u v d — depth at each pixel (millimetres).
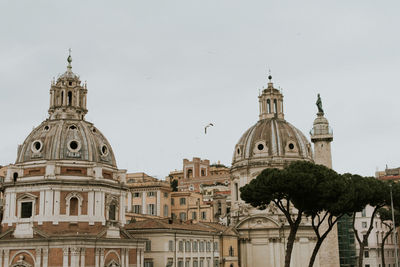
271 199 67312
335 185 63781
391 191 76750
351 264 114188
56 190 75188
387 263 128500
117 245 76875
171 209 133750
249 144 113250
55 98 86938
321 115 92750
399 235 135750
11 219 76000
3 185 77875
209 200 145625
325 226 87000
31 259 71312
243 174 111250
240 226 108000
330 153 91375
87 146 80500
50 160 77000
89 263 71500
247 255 106000
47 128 82688
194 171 194875
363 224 125250
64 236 70438
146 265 83500
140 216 108375
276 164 108562
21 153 81250
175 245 84938
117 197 82250
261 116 119438
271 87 120062
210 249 95875
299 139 113875
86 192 77125
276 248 103938
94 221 76312
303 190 63625
